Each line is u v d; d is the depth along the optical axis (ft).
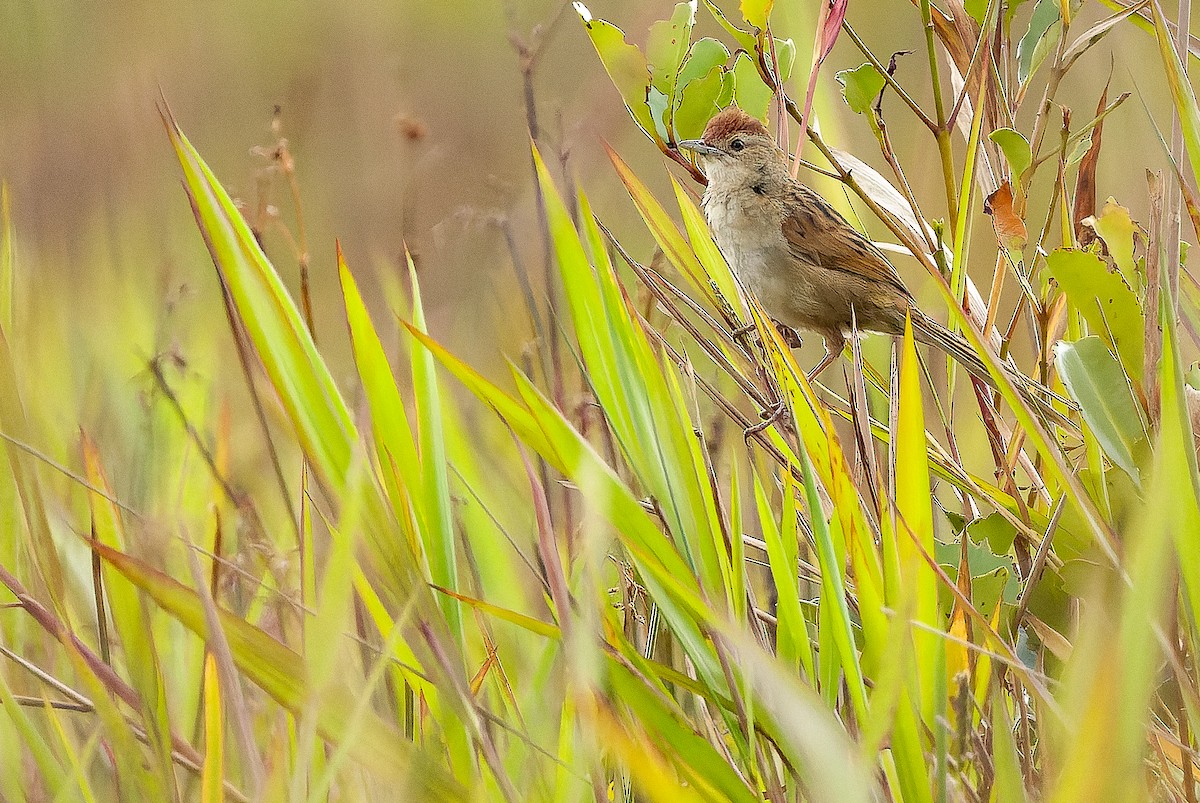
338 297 34.30
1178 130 18.30
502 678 18.17
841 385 36.19
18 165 40.01
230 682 14.26
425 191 37.11
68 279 33.17
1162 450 13.51
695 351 27.66
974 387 23.30
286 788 15.58
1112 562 16.05
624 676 15.55
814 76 22.45
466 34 48.93
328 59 45.91
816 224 29.32
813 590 22.97
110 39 47.55
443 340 29.58
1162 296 16.25
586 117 37.22
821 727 13.41
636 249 36.70
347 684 16.79
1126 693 12.48
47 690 19.36
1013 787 14.64
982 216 34.24
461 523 20.10
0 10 46.80
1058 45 22.29
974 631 17.92
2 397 19.25
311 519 18.67
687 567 15.74
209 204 15.53
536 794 17.11
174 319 30.27
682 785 15.23
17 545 21.39
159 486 24.26
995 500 20.49
